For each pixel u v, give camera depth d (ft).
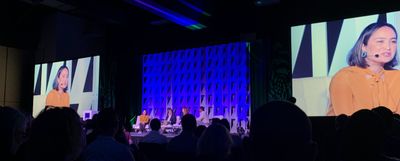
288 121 2.68
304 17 28.02
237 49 32.58
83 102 37.60
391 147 5.98
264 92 29.45
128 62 36.47
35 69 41.91
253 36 29.43
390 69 23.77
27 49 41.83
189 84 34.94
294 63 27.20
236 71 32.45
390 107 23.48
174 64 35.78
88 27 36.17
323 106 25.77
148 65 37.11
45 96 40.52
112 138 7.15
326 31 26.20
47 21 41.55
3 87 39.73
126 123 35.70
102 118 7.15
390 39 23.93
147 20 32.42
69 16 39.75
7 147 4.94
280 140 2.64
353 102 24.72
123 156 6.97
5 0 37.73
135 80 36.63
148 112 36.58
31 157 3.93
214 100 33.42
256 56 29.91
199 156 8.77
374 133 3.76
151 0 26.30
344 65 25.29
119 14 30.50
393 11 24.03
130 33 36.40
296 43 27.27
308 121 2.74
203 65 34.30
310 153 2.68
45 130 3.91
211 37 32.55
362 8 25.79
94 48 37.73
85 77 37.81
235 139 13.73
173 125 32.07
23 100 41.42
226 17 31.35
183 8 28.66
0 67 39.58
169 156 11.23
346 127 3.93
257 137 2.72
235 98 32.32
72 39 39.37
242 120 31.71
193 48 34.09
